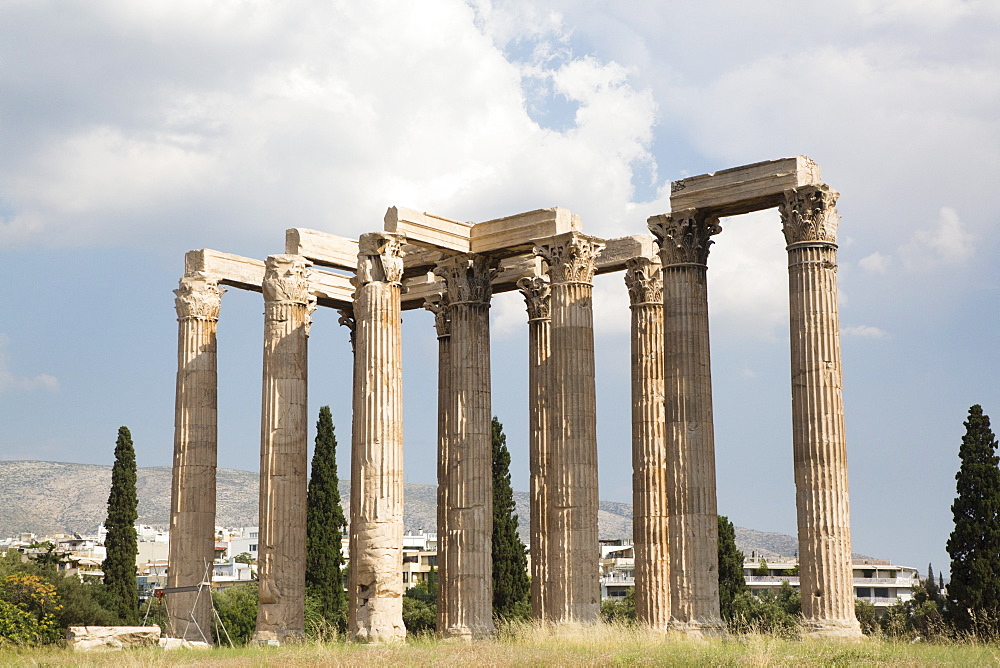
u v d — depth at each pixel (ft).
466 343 154.40
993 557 184.44
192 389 160.86
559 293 146.92
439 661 108.68
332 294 175.11
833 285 127.85
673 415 134.51
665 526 148.77
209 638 155.33
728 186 134.41
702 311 136.98
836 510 123.44
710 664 100.68
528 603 233.96
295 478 149.89
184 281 162.71
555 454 144.36
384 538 137.69
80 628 133.39
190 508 158.30
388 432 140.26
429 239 150.41
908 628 192.24
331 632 144.77
